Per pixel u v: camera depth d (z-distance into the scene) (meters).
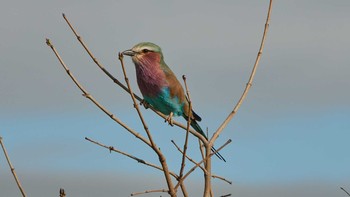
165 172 8.61
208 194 9.31
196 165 8.68
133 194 8.54
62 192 8.20
